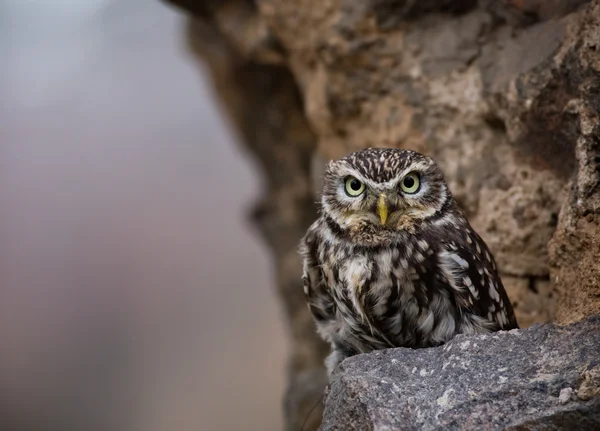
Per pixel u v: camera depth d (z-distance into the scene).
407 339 6.80
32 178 27.02
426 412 5.49
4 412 25.56
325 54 9.13
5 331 26.11
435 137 8.45
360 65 8.93
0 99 26.77
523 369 5.62
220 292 26.53
